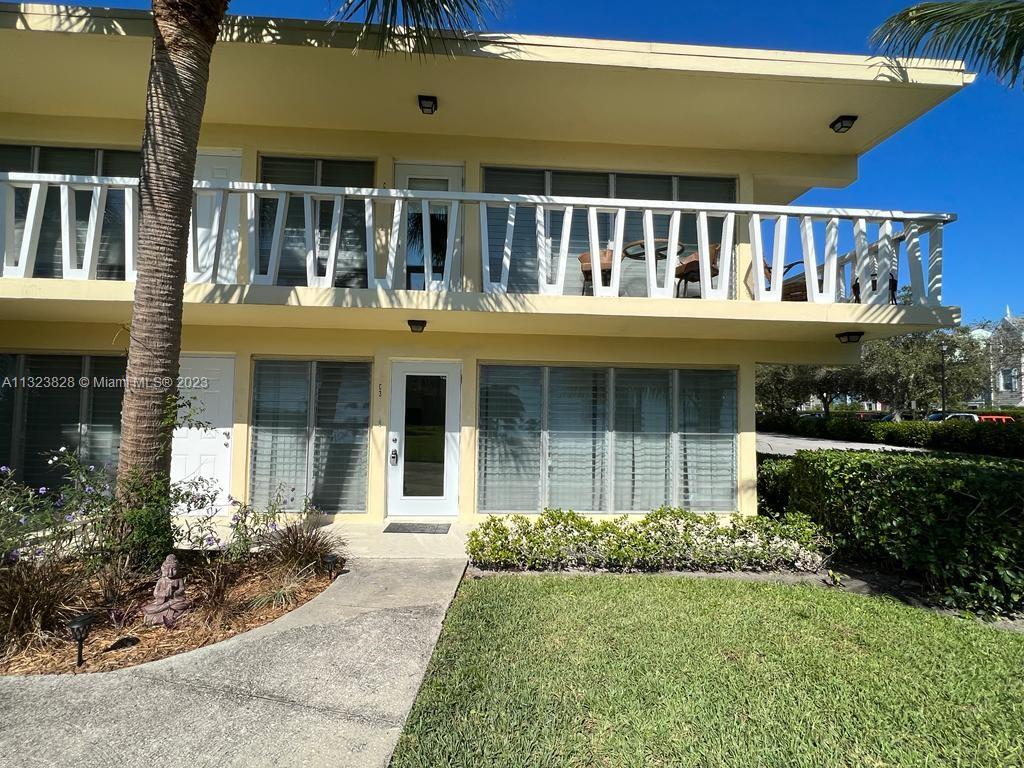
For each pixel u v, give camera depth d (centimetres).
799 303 663
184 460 752
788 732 295
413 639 399
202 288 622
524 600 486
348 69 652
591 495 787
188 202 505
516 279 786
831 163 833
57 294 615
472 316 668
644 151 811
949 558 517
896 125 757
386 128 774
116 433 748
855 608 479
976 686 349
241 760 266
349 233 777
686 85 673
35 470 736
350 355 766
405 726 294
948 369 2797
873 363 2819
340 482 768
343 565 572
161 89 491
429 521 765
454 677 345
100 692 323
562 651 386
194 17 498
